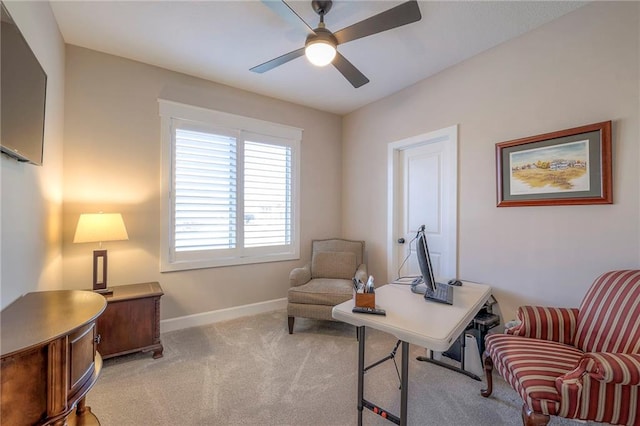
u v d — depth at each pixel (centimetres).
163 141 280
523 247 220
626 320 142
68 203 239
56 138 213
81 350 106
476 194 250
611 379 113
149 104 273
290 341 262
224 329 288
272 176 351
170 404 174
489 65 240
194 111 295
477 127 249
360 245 354
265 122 341
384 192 345
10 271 131
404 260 330
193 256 298
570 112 196
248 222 334
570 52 196
